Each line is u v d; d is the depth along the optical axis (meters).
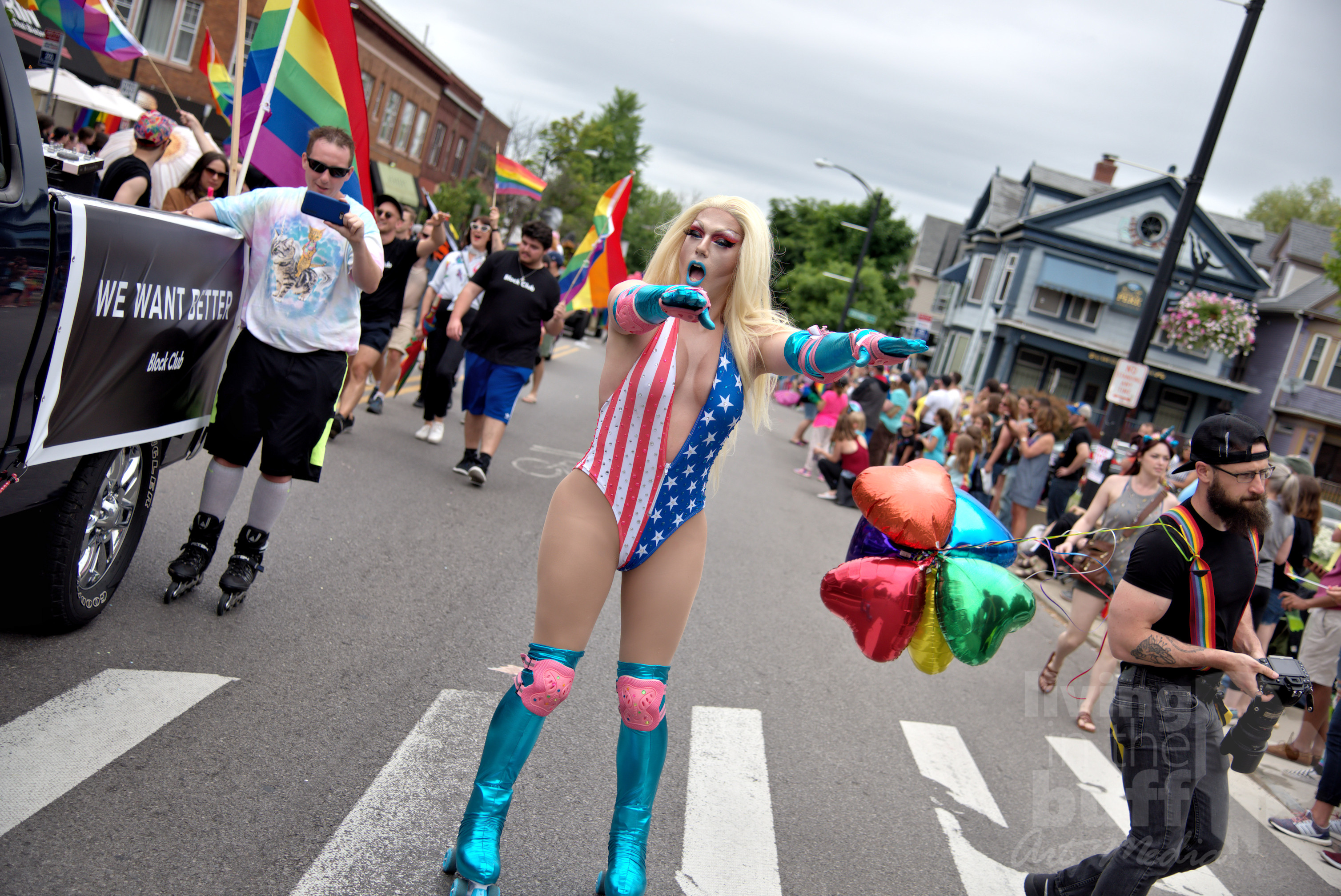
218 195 7.08
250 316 4.20
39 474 3.33
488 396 8.12
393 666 4.36
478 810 2.68
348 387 8.40
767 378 2.91
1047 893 3.31
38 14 9.92
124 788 3.00
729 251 2.71
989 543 2.98
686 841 3.48
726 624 6.36
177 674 3.80
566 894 2.94
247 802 3.07
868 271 55.25
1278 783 5.52
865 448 12.89
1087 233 35.97
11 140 2.89
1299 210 68.94
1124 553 3.84
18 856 2.58
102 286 3.24
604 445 2.67
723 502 11.04
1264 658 3.10
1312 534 6.67
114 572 4.11
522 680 2.69
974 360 40.41
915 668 6.29
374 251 4.20
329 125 5.28
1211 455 3.03
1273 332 36.88
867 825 3.92
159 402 3.90
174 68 28.88
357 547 5.93
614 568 2.71
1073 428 11.36
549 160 49.59
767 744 4.54
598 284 12.54
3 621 3.81
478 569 6.05
